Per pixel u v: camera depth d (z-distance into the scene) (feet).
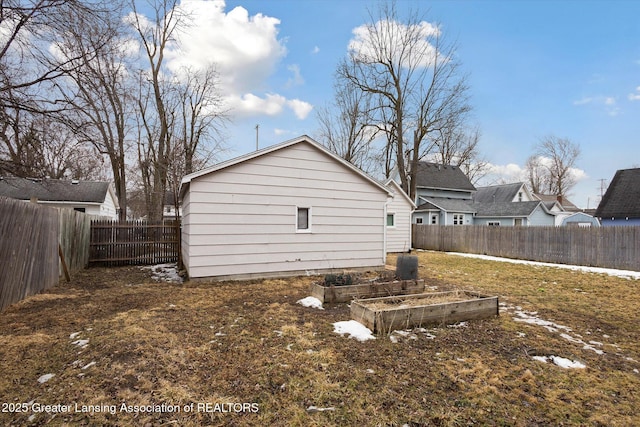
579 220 80.38
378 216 32.04
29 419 7.68
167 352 11.37
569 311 18.28
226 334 13.37
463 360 11.30
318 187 28.86
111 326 13.88
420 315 14.58
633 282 27.61
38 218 19.76
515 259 43.45
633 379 10.25
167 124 60.34
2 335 12.69
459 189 93.91
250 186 25.99
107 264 32.37
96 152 33.14
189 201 24.72
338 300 18.63
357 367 10.61
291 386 9.39
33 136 21.91
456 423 7.83
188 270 25.48
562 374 10.47
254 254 26.17
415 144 65.77
